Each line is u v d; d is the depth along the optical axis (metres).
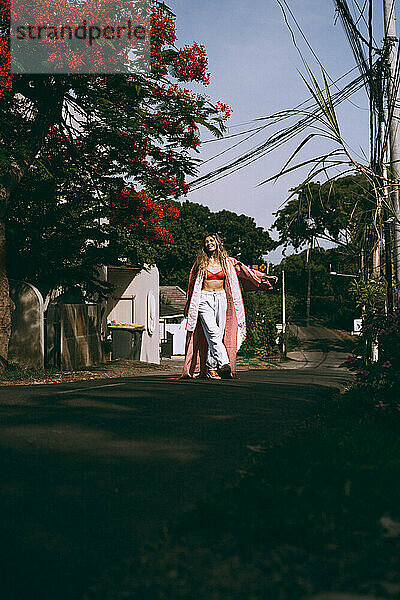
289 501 4.35
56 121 16.75
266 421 7.77
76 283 19.72
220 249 13.48
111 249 20.02
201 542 3.86
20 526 4.18
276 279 13.93
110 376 17.75
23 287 18.22
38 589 3.30
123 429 7.07
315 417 7.96
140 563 3.59
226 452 6.15
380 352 9.13
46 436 6.66
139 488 5.00
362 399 8.72
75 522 4.27
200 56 16.73
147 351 32.00
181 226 68.12
